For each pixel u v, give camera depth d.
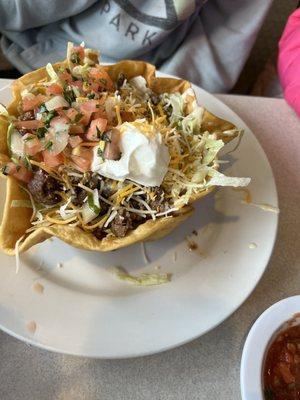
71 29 0.43
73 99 0.25
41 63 0.44
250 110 0.35
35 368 0.22
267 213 0.28
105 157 0.23
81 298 0.23
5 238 0.23
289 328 0.22
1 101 0.30
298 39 0.37
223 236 0.27
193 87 0.33
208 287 0.24
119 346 0.21
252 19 0.44
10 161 0.24
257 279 0.24
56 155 0.23
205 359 0.23
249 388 0.19
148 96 0.29
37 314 0.22
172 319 0.22
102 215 0.24
